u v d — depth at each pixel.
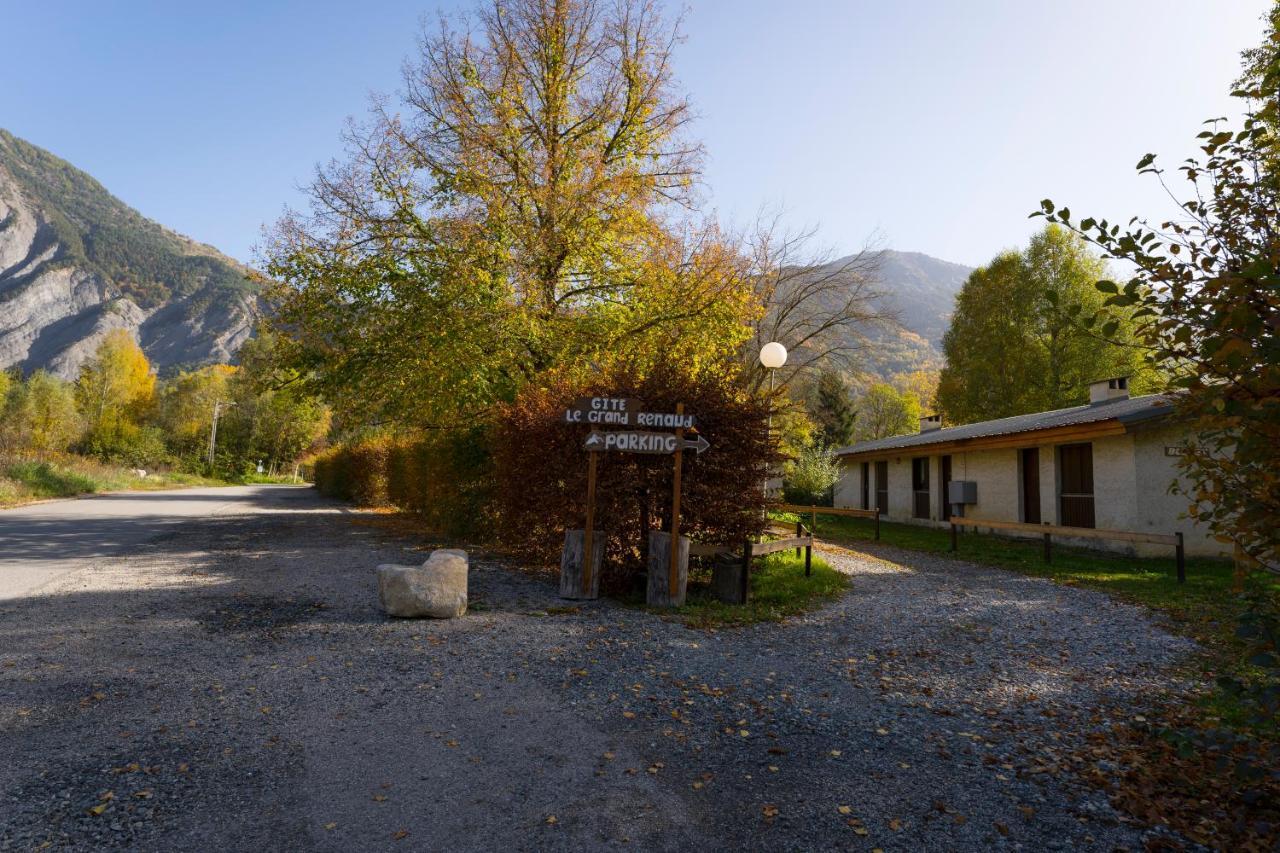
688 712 4.61
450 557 7.21
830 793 3.52
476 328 12.62
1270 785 3.51
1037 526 12.69
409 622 6.81
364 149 14.78
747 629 6.96
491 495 12.39
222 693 4.77
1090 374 31.34
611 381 9.20
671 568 7.82
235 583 8.80
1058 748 4.12
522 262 13.98
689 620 7.21
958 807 3.39
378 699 4.72
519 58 15.74
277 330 15.45
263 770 3.65
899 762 3.90
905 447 21.95
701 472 8.46
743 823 3.21
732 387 8.95
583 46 16.34
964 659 6.06
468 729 4.25
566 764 3.79
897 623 7.40
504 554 11.91
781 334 28.03
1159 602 8.75
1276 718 2.85
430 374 13.02
